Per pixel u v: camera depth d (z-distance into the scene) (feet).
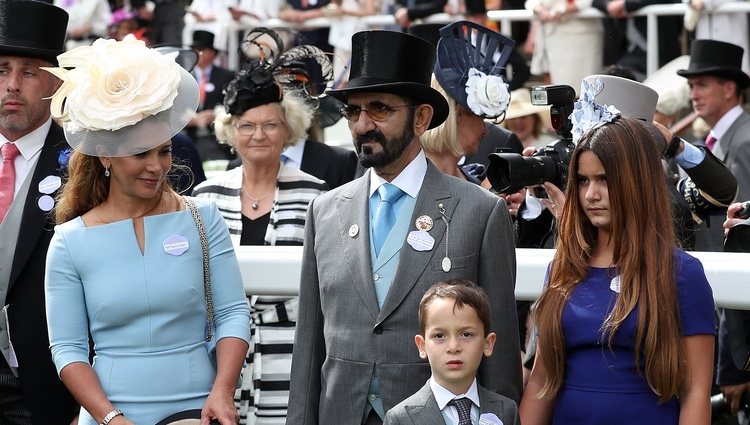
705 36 96.58
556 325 43.78
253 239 61.72
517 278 49.21
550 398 44.60
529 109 87.66
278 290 51.42
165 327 46.26
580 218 44.52
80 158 48.03
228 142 64.28
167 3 132.57
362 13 113.60
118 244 46.44
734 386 58.34
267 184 62.59
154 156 46.37
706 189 55.83
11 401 54.08
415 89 46.37
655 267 42.73
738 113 77.97
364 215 47.11
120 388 45.73
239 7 118.73
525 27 112.16
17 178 55.88
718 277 46.01
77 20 134.21
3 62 55.83
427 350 42.96
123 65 45.83
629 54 100.89
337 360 46.16
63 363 45.62
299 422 47.16
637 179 43.32
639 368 42.70
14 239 54.08
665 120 88.69
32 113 55.72
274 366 57.57
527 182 48.32
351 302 46.16
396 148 46.73
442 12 108.27
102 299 45.91
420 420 42.65
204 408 45.34
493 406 43.16
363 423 45.57
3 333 53.01
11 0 55.98
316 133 78.59
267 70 62.49
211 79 114.73
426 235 45.96
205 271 47.37
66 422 53.36
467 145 57.52
